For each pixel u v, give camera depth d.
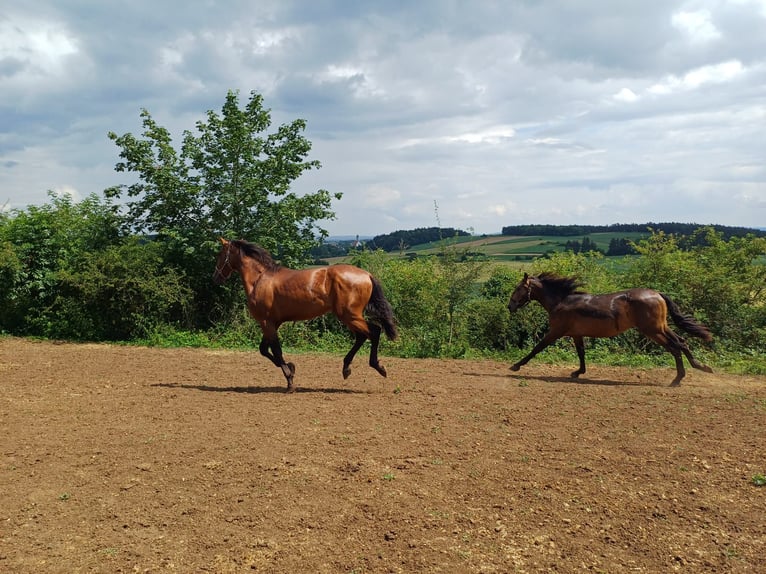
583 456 5.91
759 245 15.26
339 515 4.61
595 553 4.08
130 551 4.09
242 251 9.13
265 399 8.41
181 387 9.32
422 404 8.13
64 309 15.74
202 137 17.31
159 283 15.61
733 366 11.77
